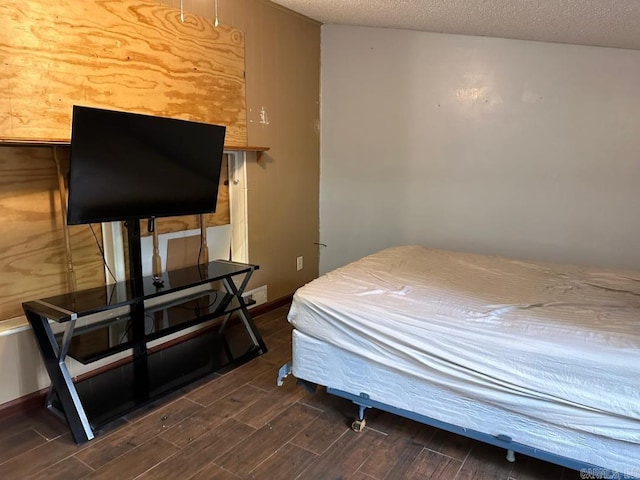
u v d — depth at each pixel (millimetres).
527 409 1562
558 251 3088
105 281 2455
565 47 2842
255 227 3338
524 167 3105
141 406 2160
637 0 1720
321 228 4047
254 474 1739
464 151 3301
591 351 1477
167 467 1777
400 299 1961
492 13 2316
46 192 2178
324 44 3738
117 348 2066
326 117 3848
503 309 1836
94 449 1885
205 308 2643
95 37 2168
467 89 3211
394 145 3572
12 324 2090
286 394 2348
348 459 1830
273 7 3221
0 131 1902
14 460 1814
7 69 1894
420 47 3332
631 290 2113
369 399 1939
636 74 2684
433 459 1835
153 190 2305
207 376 2512
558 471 1760
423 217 3547
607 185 2871
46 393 2205
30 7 1934
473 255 2861
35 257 2176
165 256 2764
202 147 2469
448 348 1687
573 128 2908
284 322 3344
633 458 1429
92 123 1903
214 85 2814
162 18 2453
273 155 3412
